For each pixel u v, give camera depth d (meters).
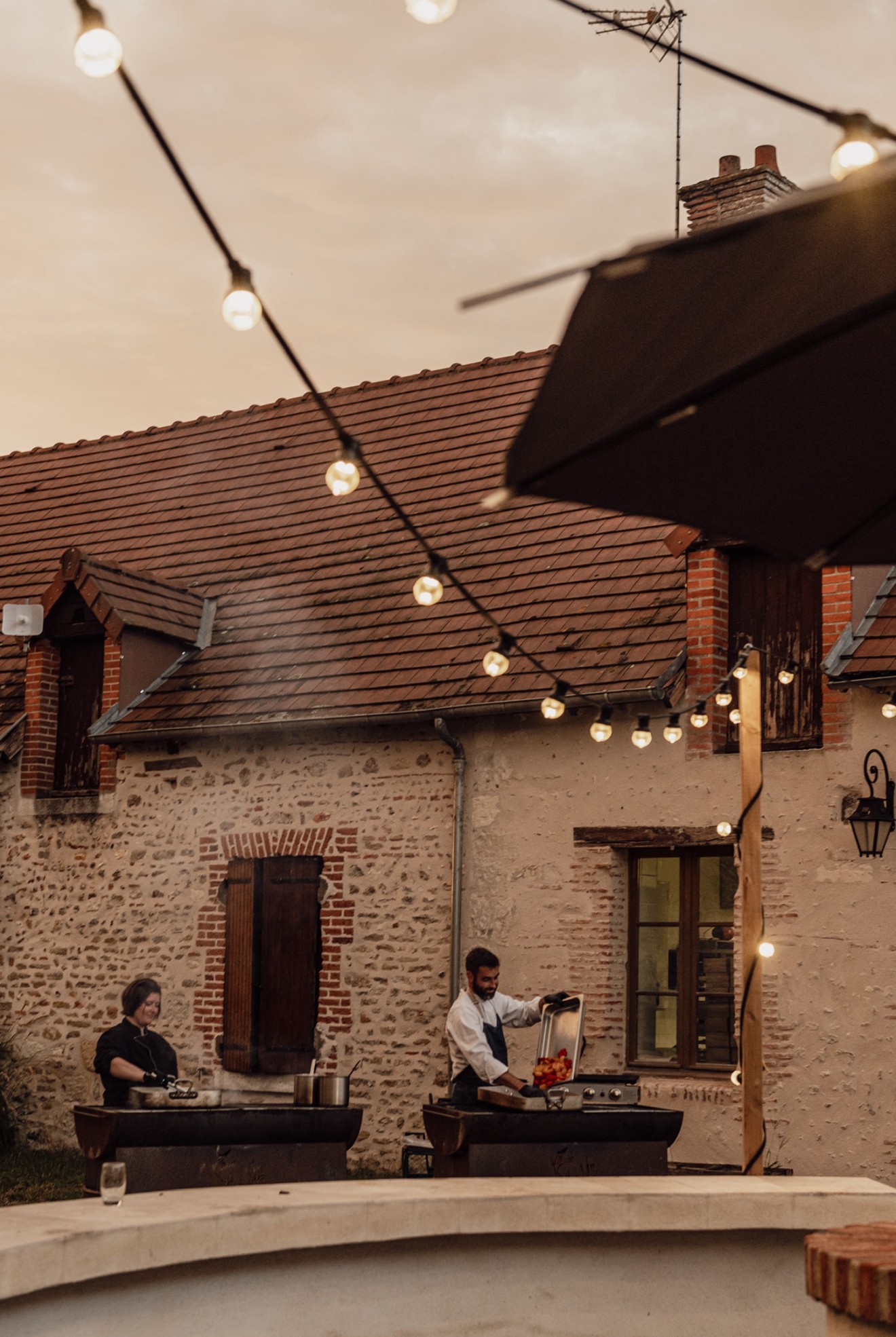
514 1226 4.90
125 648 12.85
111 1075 7.07
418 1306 4.89
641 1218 5.00
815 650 10.09
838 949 9.41
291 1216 4.59
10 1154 12.26
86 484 16.45
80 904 12.83
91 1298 4.21
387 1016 11.11
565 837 10.62
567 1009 7.34
